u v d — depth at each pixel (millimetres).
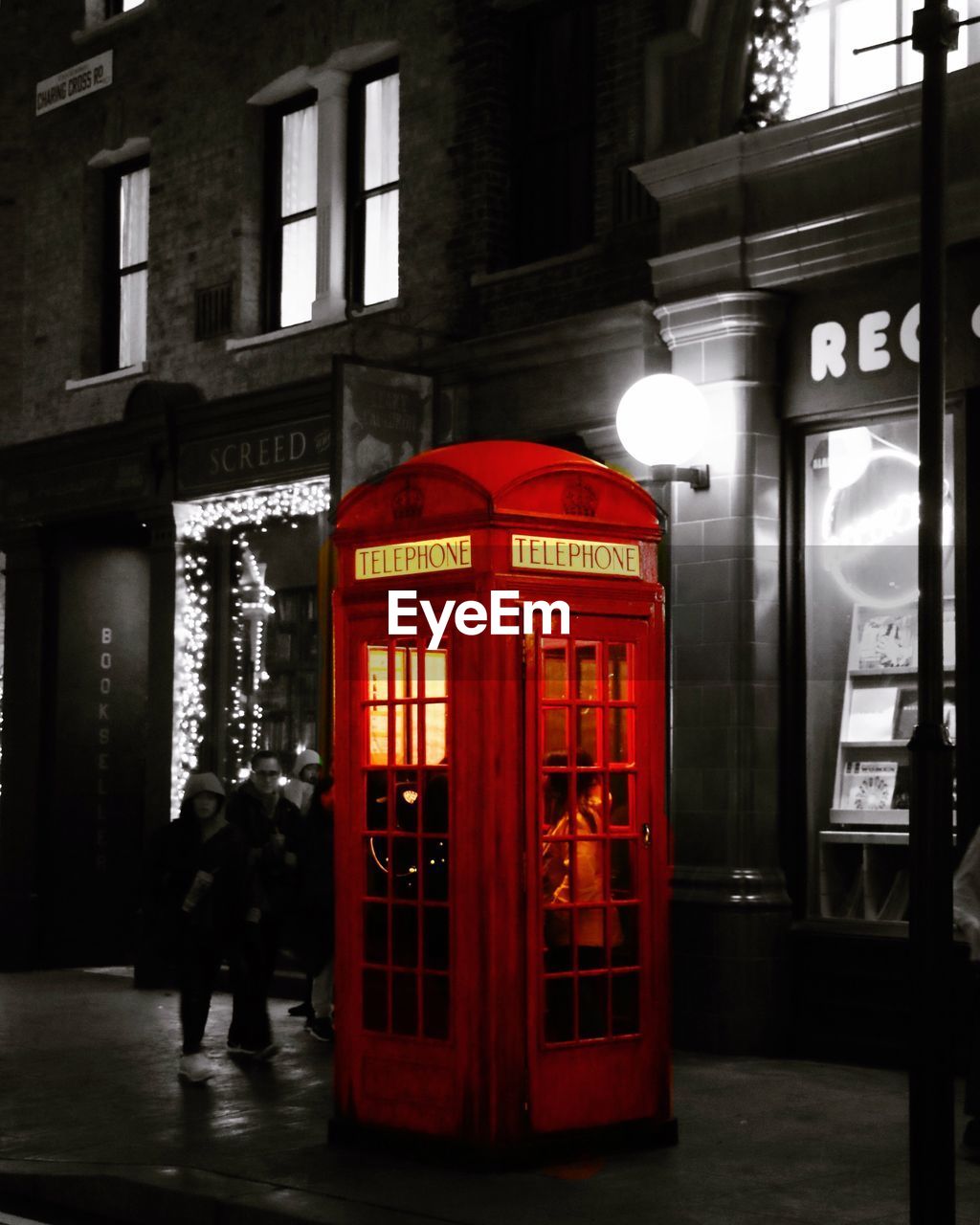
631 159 12219
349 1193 6973
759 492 11109
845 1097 9211
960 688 10156
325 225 14672
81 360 17141
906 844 10570
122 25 16734
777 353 11242
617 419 11094
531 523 7445
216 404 14828
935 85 6074
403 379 12609
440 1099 7465
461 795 7418
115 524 16906
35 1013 13156
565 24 13148
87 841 16672
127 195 17172
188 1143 8117
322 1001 11391
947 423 10320
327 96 14758
